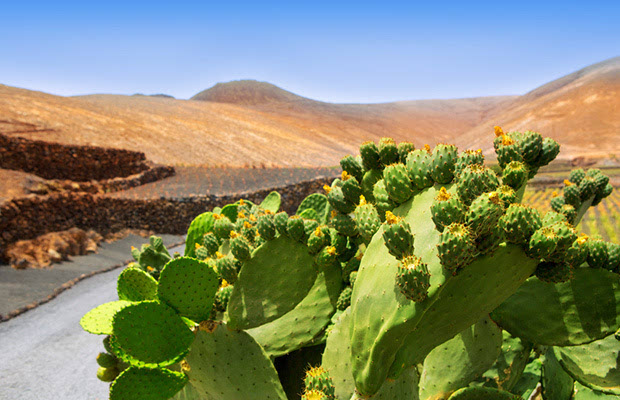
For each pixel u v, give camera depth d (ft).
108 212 60.64
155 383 5.98
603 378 6.65
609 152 298.97
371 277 4.60
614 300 5.51
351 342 4.65
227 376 6.42
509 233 4.14
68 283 37.99
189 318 6.30
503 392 6.21
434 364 6.53
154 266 10.68
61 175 78.13
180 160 135.23
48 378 22.62
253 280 6.66
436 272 4.09
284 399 6.40
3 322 29.09
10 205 44.80
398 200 5.03
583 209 8.44
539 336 5.91
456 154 4.74
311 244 6.68
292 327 7.25
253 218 8.95
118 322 5.57
